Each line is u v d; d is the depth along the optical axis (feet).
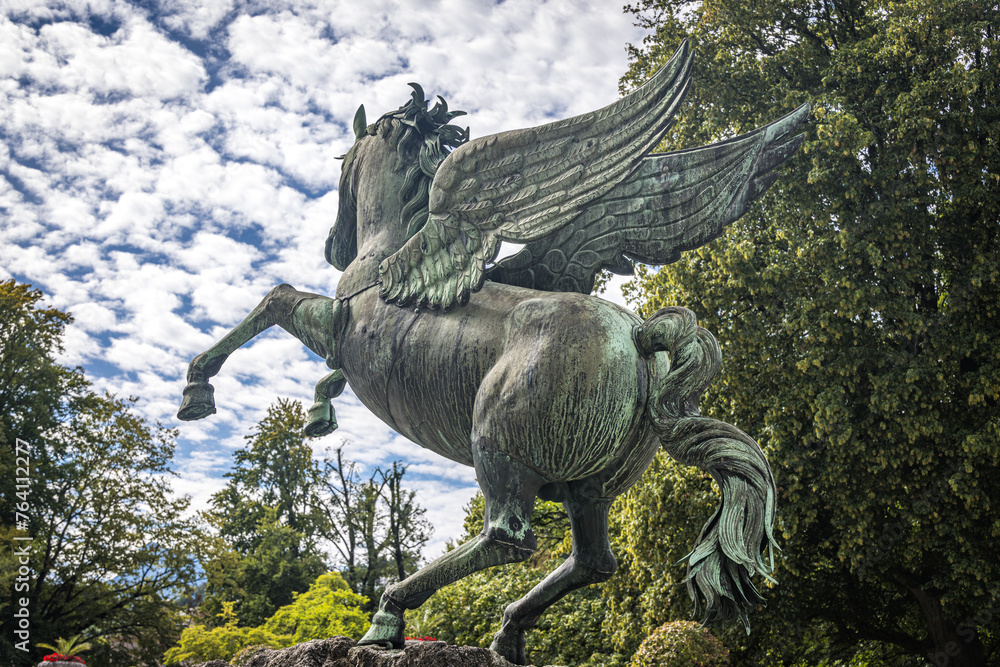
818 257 33.60
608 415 7.82
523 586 45.62
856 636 34.65
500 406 7.96
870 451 30.32
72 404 68.54
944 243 34.14
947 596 29.66
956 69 32.86
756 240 37.47
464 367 8.49
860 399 32.12
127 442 66.74
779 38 41.09
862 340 32.94
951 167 32.89
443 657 7.48
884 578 31.50
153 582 67.36
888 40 35.47
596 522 8.92
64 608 64.69
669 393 7.82
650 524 33.50
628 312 8.47
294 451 99.25
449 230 9.04
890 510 31.55
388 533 84.12
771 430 32.27
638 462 8.44
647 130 8.50
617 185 8.61
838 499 30.32
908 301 33.22
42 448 66.03
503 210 8.89
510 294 8.77
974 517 28.78
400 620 8.16
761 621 31.58
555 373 7.79
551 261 9.37
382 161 10.55
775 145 9.17
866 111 35.53
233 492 99.55
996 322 32.42
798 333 34.04
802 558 32.01
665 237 9.25
